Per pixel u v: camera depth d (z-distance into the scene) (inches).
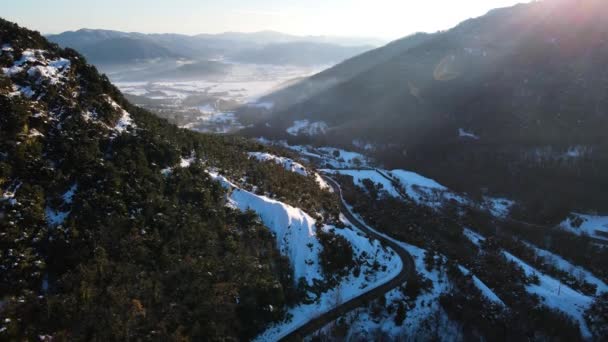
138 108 3213.6
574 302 2898.6
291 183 3184.1
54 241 1716.3
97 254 1738.4
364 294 2352.4
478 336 2183.8
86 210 1891.0
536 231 4537.4
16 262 1569.9
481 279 2864.2
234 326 1788.9
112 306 1581.0
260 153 3843.5
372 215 3440.0
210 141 3415.4
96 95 2625.5
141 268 1804.9
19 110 2057.1
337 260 2448.3
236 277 1963.6
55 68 2573.8
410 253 2876.5
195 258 1963.6
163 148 2534.5
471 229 4242.1
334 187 4168.3
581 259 3961.6
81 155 2110.0
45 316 1480.1
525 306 2625.5
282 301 2031.3
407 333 2126.0
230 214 2388.0
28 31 2778.1
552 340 2335.1
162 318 1646.2
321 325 2059.5
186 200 2324.1
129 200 2065.7
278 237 2452.0
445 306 2338.8
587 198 5108.3
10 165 1859.0
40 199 1831.9
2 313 1423.5
